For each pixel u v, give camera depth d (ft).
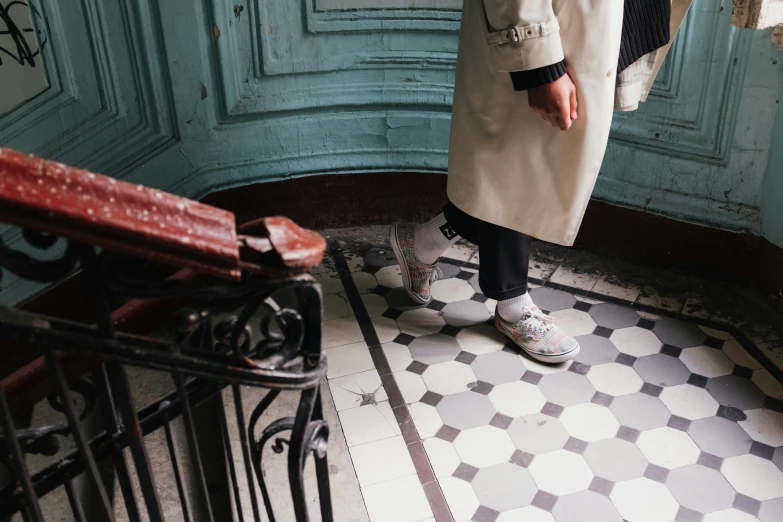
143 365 3.00
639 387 7.36
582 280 8.96
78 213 2.53
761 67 7.57
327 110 9.28
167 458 6.55
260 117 9.06
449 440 6.79
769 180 7.98
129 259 2.83
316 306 3.10
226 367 3.11
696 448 6.68
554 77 5.66
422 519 6.05
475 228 7.61
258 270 2.87
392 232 8.15
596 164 6.23
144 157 8.29
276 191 9.48
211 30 8.31
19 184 2.48
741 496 6.23
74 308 7.93
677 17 6.64
